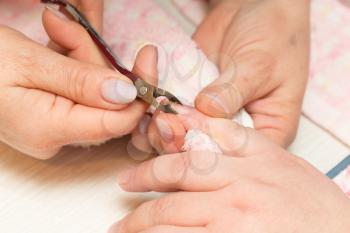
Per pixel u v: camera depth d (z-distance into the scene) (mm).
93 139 409
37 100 403
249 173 397
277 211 386
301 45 464
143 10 481
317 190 396
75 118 400
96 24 440
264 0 478
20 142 417
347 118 469
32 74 400
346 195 416
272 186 394
